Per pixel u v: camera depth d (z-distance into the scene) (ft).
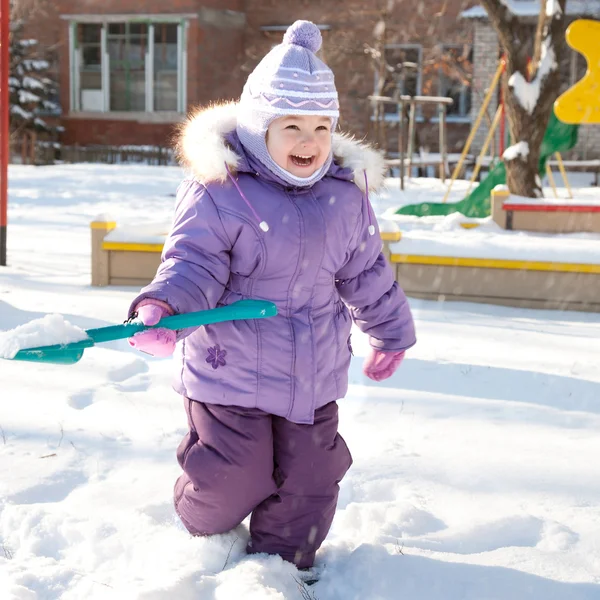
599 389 19.15
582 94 41.65
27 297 28.14
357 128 106.42
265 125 10.50
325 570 10.83
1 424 15.97
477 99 101.45
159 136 110.52
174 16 107.45
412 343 11.96
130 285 30.83
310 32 10.76
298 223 10.55
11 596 9.65
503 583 10.48
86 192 68.54
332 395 11.02
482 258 29.25
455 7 102.53
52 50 112.98
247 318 9.77
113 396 17.83
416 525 12.16
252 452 10.60
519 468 14.35
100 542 11.27
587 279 28.68
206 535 11.11
